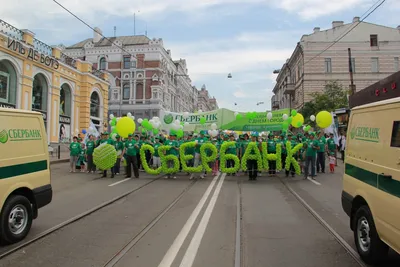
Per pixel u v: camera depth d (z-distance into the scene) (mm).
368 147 4758
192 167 13281
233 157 13031
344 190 5566
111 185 11484
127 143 13500
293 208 8031
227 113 17594
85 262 4625
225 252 5023
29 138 5898
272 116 16797
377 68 40469
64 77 25453
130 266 4492
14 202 5383
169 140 13727
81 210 7699
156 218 7000
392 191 3994
